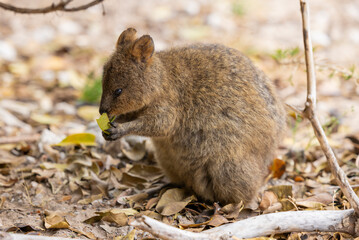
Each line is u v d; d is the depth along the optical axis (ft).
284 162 32.60
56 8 29.14
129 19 65.67
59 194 29.73
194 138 28.14
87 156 33.40
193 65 28.68
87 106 47.39
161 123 27.84
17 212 26.68
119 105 27.50
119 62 27.40
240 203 26.81
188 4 71.56
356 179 31.01
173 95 28.04
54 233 24.44
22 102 47.62
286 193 28.63
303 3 21.91
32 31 63.46
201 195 28.84
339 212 22.82
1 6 28.86
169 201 28.02
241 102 27.76
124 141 36.40
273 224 22.44
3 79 52.11
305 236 23.88
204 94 27.96
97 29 64.54
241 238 21.90
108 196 29.58
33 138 36.81
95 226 25.35
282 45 56.13
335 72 36.24
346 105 47.44
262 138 28.09
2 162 32.81
